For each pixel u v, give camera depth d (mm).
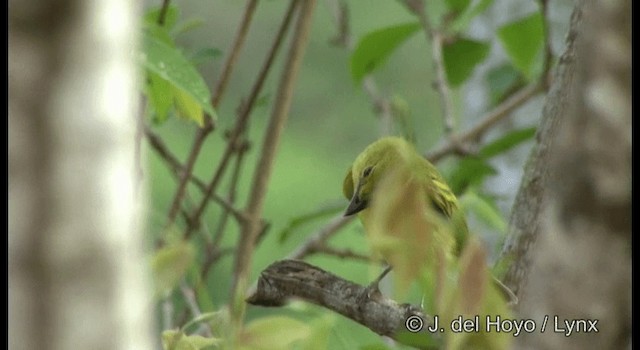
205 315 5887
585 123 3566
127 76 3291
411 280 4891
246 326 5633
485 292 4773
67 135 3189
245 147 9734
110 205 3270
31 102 3150
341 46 11586
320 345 5594
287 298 6328
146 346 3439
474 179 9727
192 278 9492
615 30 3520
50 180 3188
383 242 4926
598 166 3545
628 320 3619
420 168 5215
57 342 3221
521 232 6684
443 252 4957
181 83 6277
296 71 9469
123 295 3311
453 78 10234
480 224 8602
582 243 3613
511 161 11773
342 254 10039
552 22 11836
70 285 3234
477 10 9633
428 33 9898
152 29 7305
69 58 3162
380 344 6145
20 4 3094
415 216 4941
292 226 9797
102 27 3203
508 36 9430
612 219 3564
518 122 12312
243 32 9102
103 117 3232
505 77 10758
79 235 3232
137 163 6969
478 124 10297
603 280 3613
